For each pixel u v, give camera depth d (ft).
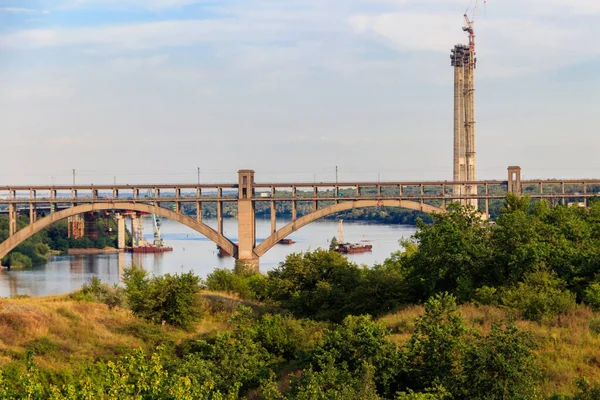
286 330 115.44
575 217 153.99
